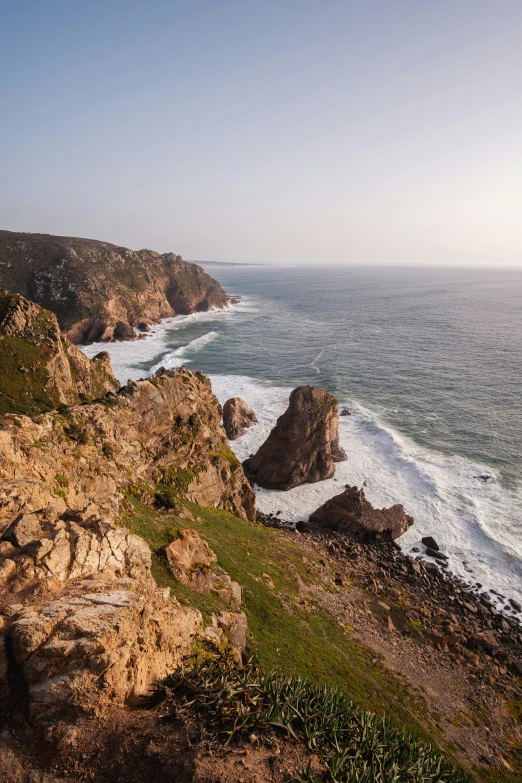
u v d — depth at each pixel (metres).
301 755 10.50
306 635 26.22
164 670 12.20
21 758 9.13
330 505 50.12
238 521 41.38
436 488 52.88
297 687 12.34
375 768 10.92
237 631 20.73
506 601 38.19
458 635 33.22
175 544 24.14
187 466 40.81
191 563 24.53
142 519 26.97
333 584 36.03
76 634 10.42
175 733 10.05
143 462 36.19
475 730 24.47
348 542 45.44
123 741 9.71
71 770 9.13
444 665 29.80
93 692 9.91
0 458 19.78
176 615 14.09
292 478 55.34
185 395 42.25
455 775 12.82
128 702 10.66
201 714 10.69
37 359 58.59
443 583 40.16
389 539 46.00
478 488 52.84
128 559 14.88
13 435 22.39
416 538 46.03
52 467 23.25
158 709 10.73
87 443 29.67
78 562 13.30
